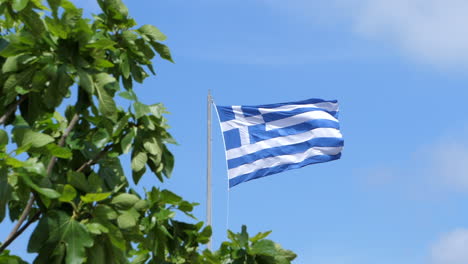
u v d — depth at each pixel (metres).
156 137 8.02
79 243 6.55
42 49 7.05
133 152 7.91
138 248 8.80
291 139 23.25
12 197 6.35
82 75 6.94
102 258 6.83
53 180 7.80
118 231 6.78
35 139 6.72
